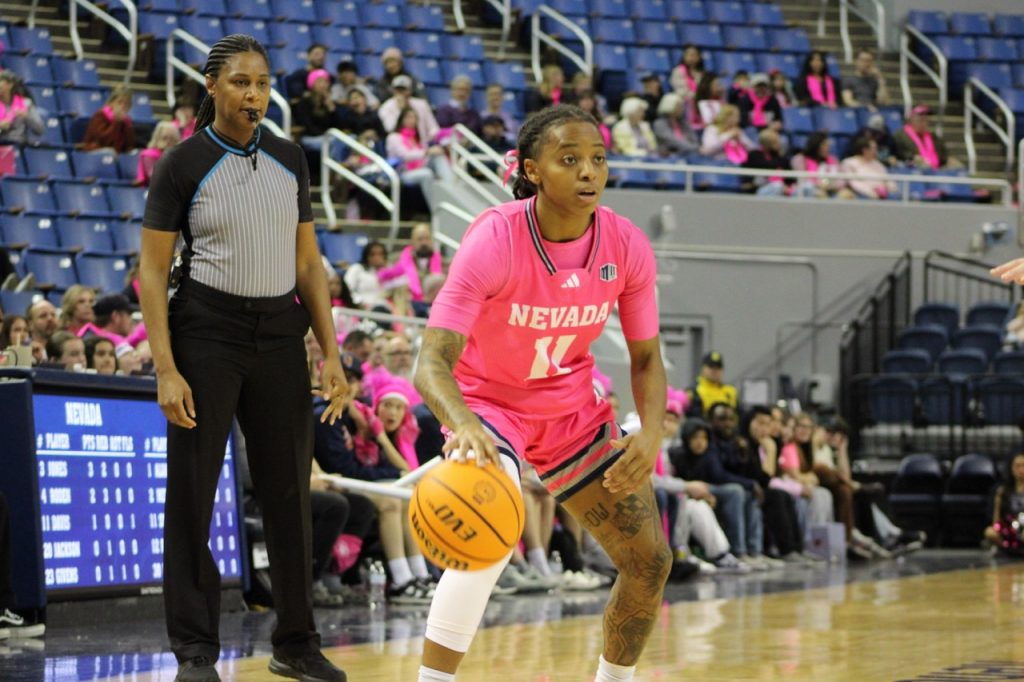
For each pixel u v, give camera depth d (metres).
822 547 16.12
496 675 6.46
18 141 16.62
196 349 5.68
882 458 19.73
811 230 21.25
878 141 23.09
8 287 13.35
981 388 19.78
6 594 8.09
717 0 26.02
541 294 4.72
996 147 25.36
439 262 16.69
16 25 20.06
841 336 21.25
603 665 5.08
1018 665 6.89
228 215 5.66
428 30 23.27
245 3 22.06
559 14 23.84
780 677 6.45
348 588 10.46
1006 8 27.36
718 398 17.39
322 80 19.06
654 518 4.91
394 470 11.05
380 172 18.50
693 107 22.64
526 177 4.70
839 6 27.48
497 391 4.90
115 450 8.95
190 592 5.68
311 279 5.96
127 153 17.38
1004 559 16.73
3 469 8.33
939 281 21.72
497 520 4.29
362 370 11.58
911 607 10.28
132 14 19.70
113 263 15.33
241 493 9.80
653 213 20.47
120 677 6.34
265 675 6.31
